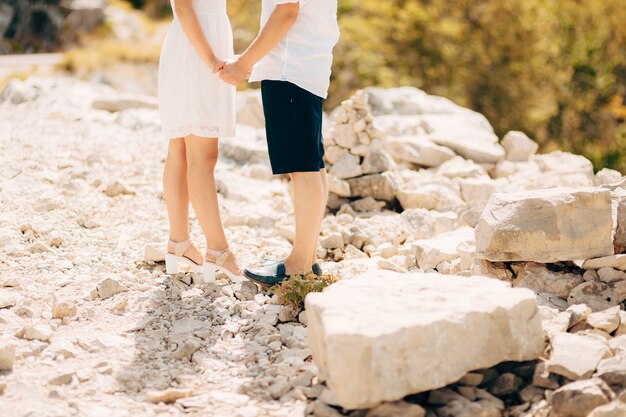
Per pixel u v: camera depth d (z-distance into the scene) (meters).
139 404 2.87
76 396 2.91
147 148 6.98
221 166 6.76
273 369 3.12
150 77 18.61
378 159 5.78
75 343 3.34
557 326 3.22
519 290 2.99
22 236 4.58
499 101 18.06
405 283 3.08
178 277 4.16
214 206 3.98
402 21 18.30
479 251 3.77
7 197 5.21
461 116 7.90
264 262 4.17
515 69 18.28
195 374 3.13
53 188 5.59
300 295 3.65
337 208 5.78
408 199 5.62
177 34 3.83
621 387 2.79
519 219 3.64
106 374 3.10
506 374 2.91
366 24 18.23
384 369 2.57
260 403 2.89
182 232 4.13
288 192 6.26
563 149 18.53
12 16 29.44
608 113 19.08
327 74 3.78
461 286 3.04
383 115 8.23
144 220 5.18
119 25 28.25
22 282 3.98
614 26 19.22
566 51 18.83
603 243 3.64
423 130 7.52
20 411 2.73
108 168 6.24
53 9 29.05
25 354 3.19
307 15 3.69
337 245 4.80
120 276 4.09
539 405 2.79
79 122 7.77
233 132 3.91
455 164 6.55
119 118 7.98
